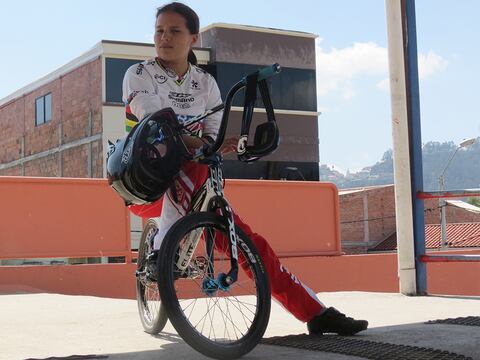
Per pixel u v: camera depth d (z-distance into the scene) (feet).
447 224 143.02
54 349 12.07
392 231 153.38
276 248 30.17
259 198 30.04
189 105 12.38
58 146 108.68
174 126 11.35
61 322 15.52
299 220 30.89
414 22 21.09
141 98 11.90
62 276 24.75
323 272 30.14
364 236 151.64
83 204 26.05
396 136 21.07
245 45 104.01
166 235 10.44
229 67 102.37
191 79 12.48
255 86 10.99
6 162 127.24
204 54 101.55
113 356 11.14
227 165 100.63
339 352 10.93
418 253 21.07
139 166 10.95
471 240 127.34
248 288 14.25
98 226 26.23
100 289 25.38
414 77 21.07
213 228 11.07
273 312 17.10
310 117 109.91
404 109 21.01
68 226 25.73
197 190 11.55
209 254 11.43
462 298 19.98
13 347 12.34
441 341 12.00
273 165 105.70
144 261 13.71
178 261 11.07
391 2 20.95
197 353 11.18
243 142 11.13
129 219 26.78
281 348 11.46
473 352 11.21
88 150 100.32
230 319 13.69
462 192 20.21
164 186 11.25
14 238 24.81
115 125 96.89
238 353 10.40
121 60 97.35
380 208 153.17
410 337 12.42
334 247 31.60
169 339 12.89
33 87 115.85
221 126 11.00
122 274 25.85
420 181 21.15
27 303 19.54
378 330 13.30
